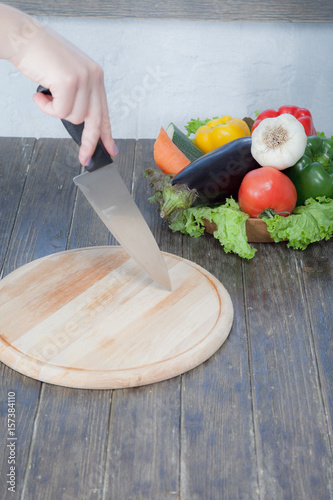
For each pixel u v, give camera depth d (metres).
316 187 1.21
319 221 1.17
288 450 0.78
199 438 0.79
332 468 0.76
